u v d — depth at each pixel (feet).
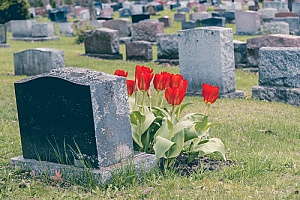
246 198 15.26
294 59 27.68
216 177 16.76
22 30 70.49
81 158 16.34
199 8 99.14
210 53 29.37
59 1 133.08
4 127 22.77
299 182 16.48
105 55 48.26
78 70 16.76
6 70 41.78
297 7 78.02
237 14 65.16
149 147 18.02
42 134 17.01
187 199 15.20
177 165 17.74
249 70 37.76
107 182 15.93
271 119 24.06
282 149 19.97
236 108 26.35
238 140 20.76
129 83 17.80
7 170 17.42
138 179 16.40
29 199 15.56
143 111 17.71
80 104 16.08
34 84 16.84
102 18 81.15
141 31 58.75
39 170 16.97
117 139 16.46
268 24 62.23
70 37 73.46
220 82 29.32
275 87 28.32
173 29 75.31
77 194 15.56
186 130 17.33
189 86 30.58
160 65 43.27
